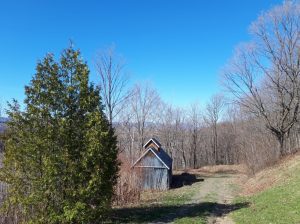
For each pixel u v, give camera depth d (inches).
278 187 996.6
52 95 614.2
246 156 1835.6
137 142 2709.2
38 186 587.2
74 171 595.8
